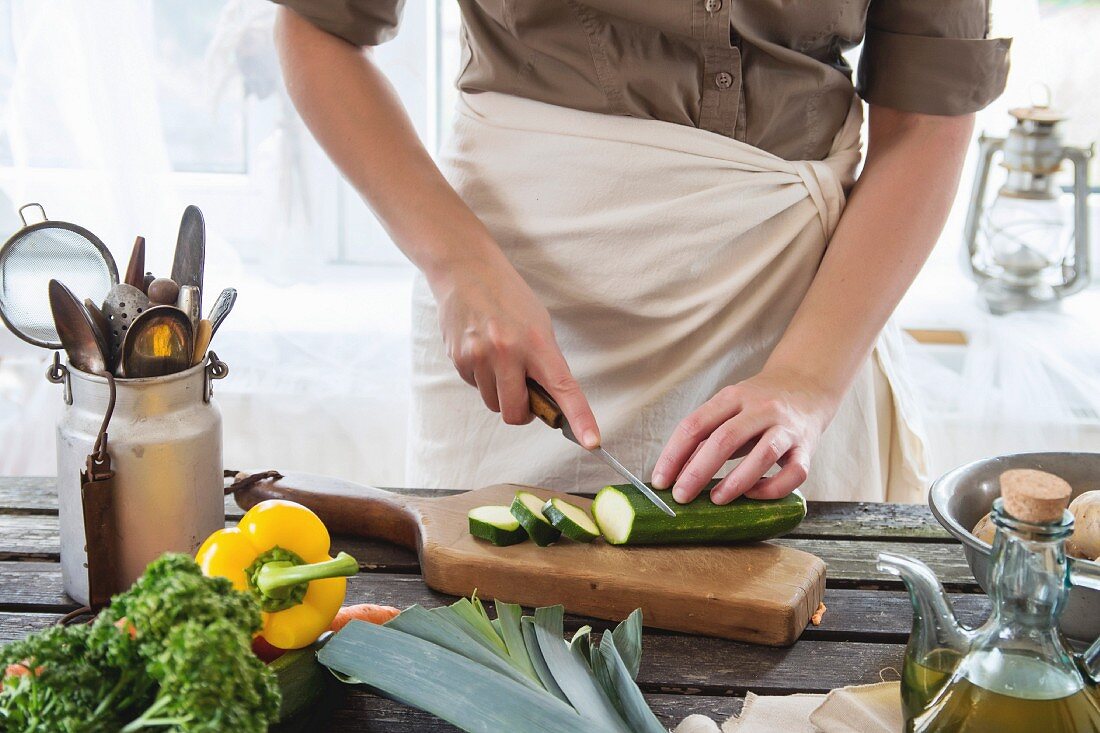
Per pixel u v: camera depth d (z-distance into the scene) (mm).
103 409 939
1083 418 2377
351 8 1318
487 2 1316
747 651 966
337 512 1160
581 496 1192
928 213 1336
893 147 1379
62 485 973
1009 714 654
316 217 2398
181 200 2381
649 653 961
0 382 2424
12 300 951
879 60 1389
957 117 1376
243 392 2471
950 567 1111
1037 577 655
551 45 1314
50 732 606
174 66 2305
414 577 1099
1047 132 2268
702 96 1332
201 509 977
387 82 1370
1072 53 2332
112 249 2365
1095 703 671
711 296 1360
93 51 2246
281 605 842
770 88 1330
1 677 616
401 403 2494
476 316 1163
